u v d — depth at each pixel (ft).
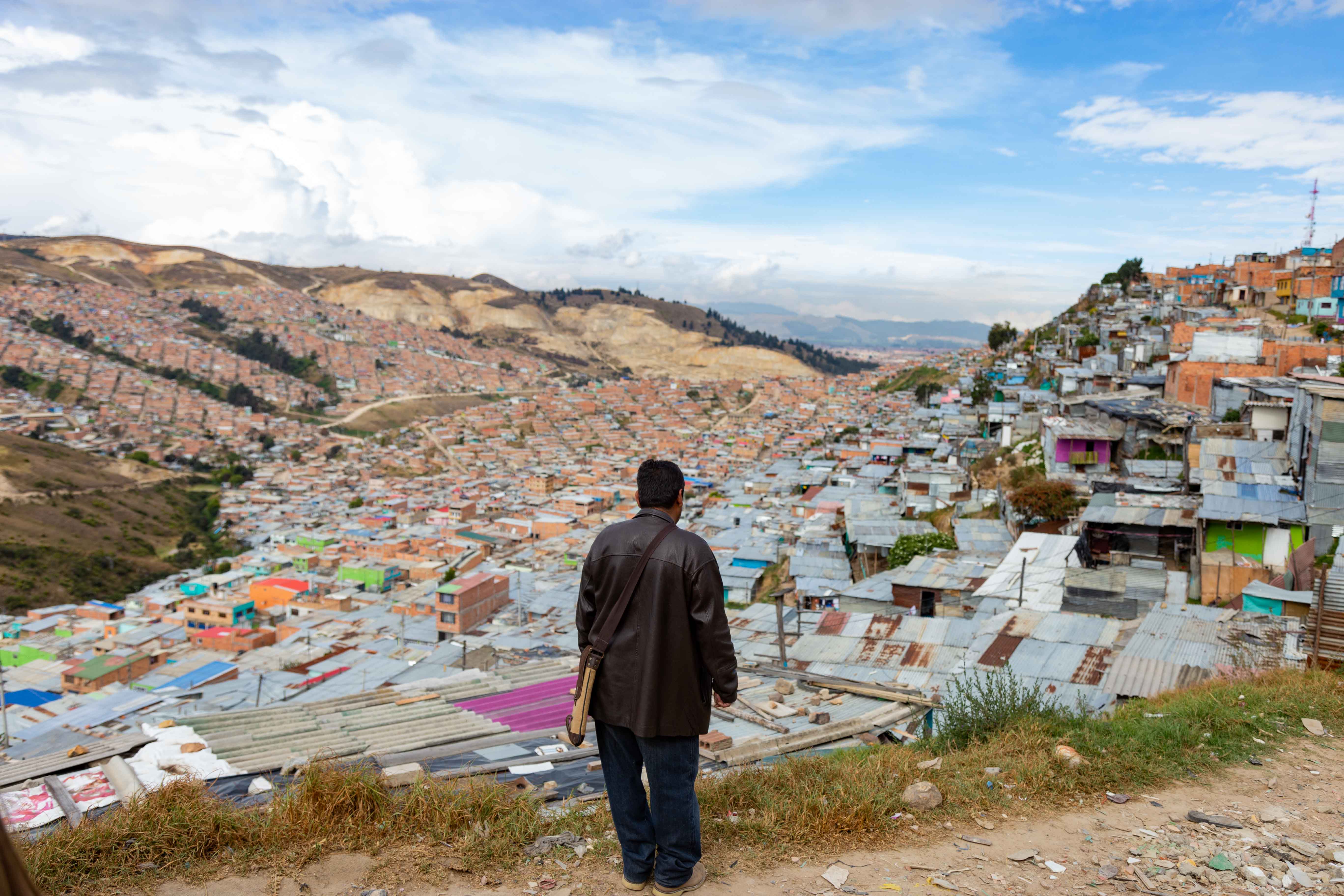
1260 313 200.34
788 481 252.62
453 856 12.39
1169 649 48.57
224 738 20.42
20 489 280.72
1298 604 60.18
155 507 310.65
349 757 18.61
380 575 192.75
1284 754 19.34
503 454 433.07
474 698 27.71
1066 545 82.79
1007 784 16.42
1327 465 73.46
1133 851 13.66
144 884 11.39
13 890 3.33
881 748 21.89
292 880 11.66
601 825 13.71
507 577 157.69
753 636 81.15
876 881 12.18
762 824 13.60
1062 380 161.48
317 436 487.61
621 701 10.52
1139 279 305.32
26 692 122.52
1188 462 86.99
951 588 82.89
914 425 258.98
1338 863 13.33
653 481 10.99
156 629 160.76
